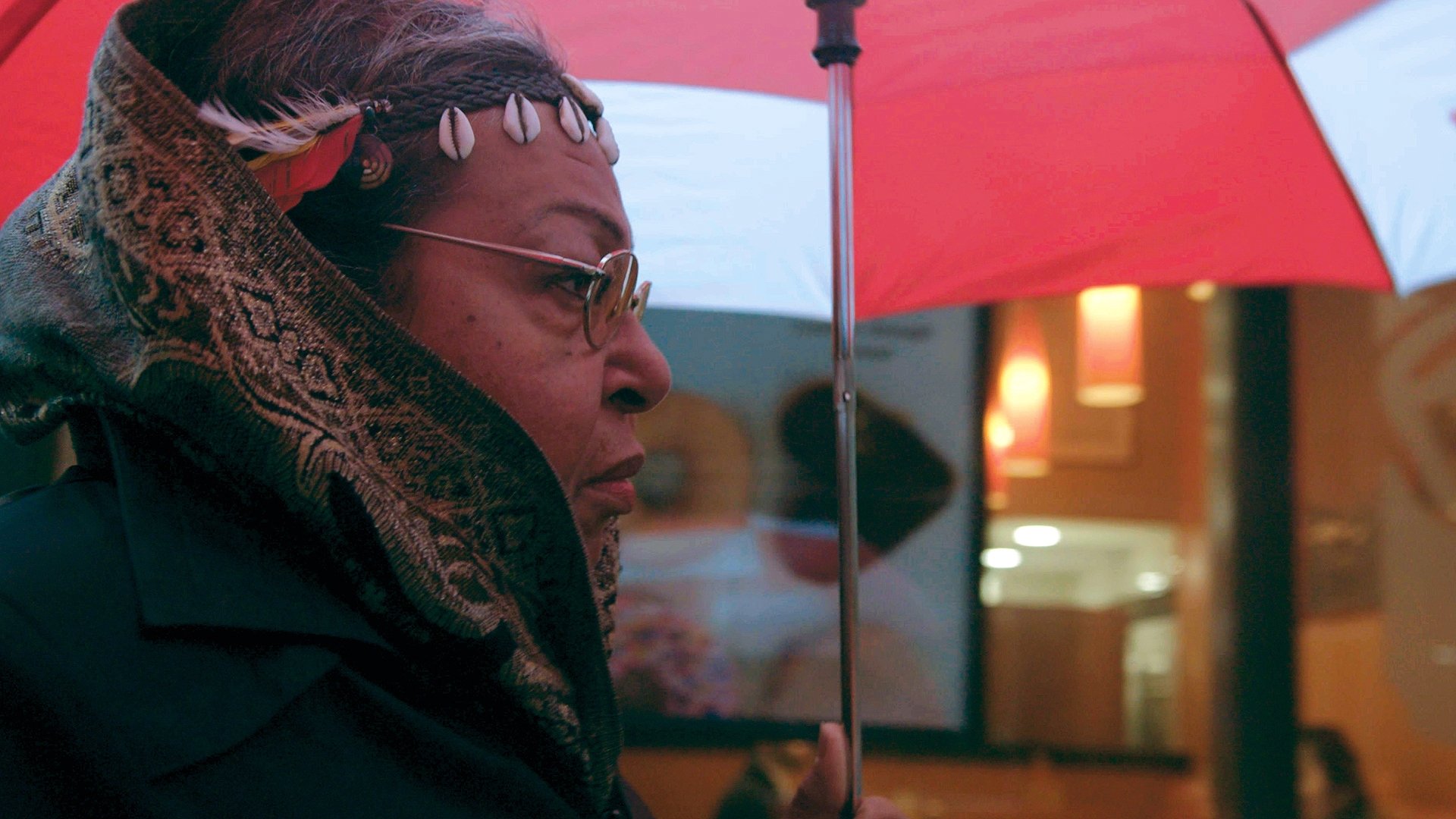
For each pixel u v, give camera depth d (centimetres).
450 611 73
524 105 83
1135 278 174
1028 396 589
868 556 559
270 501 70
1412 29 153
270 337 67
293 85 76
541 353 82
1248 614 550
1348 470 561
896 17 163
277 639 65
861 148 172
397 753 67
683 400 541
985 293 177
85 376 70
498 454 77
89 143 65
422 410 74
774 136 166
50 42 132
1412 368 555
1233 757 547
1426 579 550
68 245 71
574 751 82
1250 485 555
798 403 541
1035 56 165
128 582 63
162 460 69
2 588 60
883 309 180
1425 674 542
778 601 536
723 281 167
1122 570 598
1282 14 152
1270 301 558
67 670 59
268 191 74
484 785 69
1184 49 165
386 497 71
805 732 528
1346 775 536
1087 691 579
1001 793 552
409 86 79
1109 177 172
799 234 169
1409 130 154
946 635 557
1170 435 602
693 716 520
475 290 80
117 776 58
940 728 553
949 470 567
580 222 85
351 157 76
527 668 78
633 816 116
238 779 61
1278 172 170
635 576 533
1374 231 162
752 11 155
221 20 76
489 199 81
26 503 68
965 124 171
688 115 163
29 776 57
